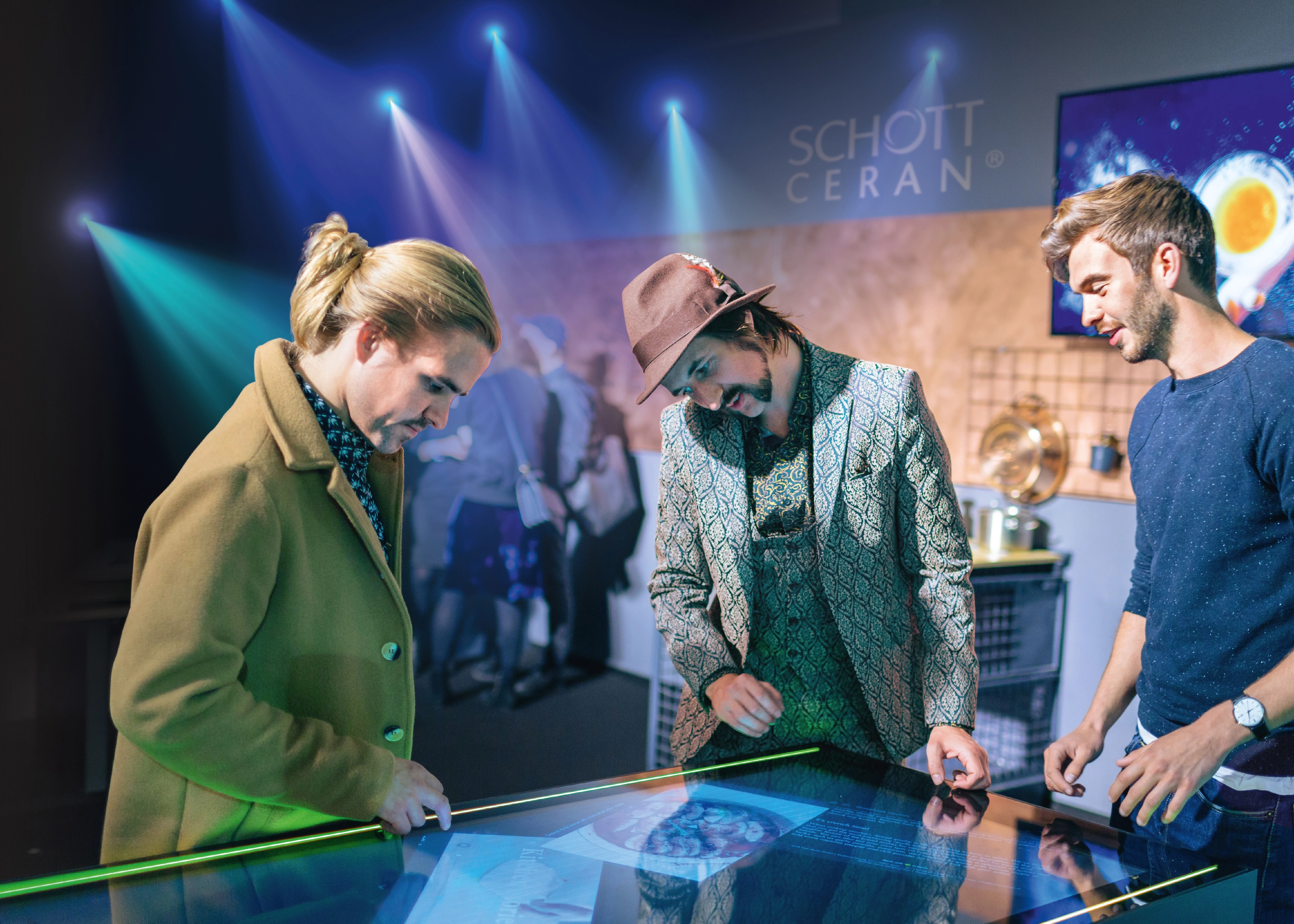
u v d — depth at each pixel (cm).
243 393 120
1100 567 362
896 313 420
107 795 357
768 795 125
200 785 113
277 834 108
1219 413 150
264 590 111
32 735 409
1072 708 371
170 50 605
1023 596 362
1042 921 90
